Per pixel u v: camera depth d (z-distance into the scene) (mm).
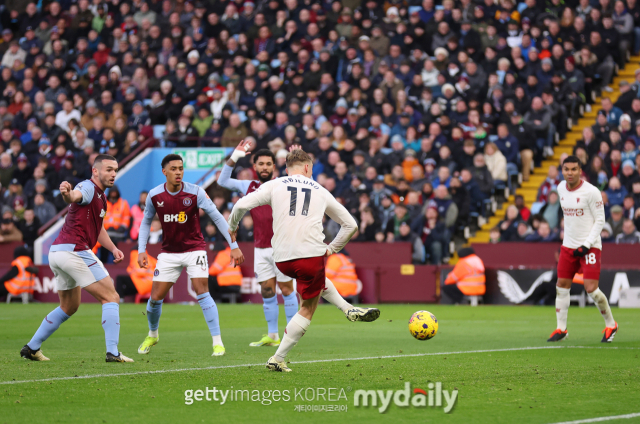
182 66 47031
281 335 21547
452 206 36875
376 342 19328
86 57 51062
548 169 40594
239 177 40344
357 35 47594
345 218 13562
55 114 48125
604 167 37188
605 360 15469
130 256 38375
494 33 44562
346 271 35500
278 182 13570
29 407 10672
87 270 15227
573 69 43188
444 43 45250
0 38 55500
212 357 16172
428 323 15531
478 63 44062
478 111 41781
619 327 23406
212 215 16938
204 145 44688
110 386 12273
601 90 44156
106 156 15586
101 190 15594
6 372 13828
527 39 44219
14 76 51656
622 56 45000
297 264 13281
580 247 19062
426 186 37406
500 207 39406
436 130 39938
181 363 15102
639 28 46000
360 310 13258
